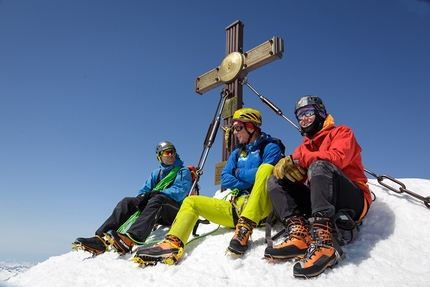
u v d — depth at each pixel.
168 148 3.96
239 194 3.17
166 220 3.66
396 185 3.47
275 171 2.52
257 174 2.79
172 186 3.76
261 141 3.31
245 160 3.30
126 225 3.57
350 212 2.46
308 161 2.44
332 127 2.77
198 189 4.16
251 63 5.11
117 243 3.12
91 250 3.34
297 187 2.59
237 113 3.47
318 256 2.15
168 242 2.75
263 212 2.74
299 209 2.49
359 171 2.68
